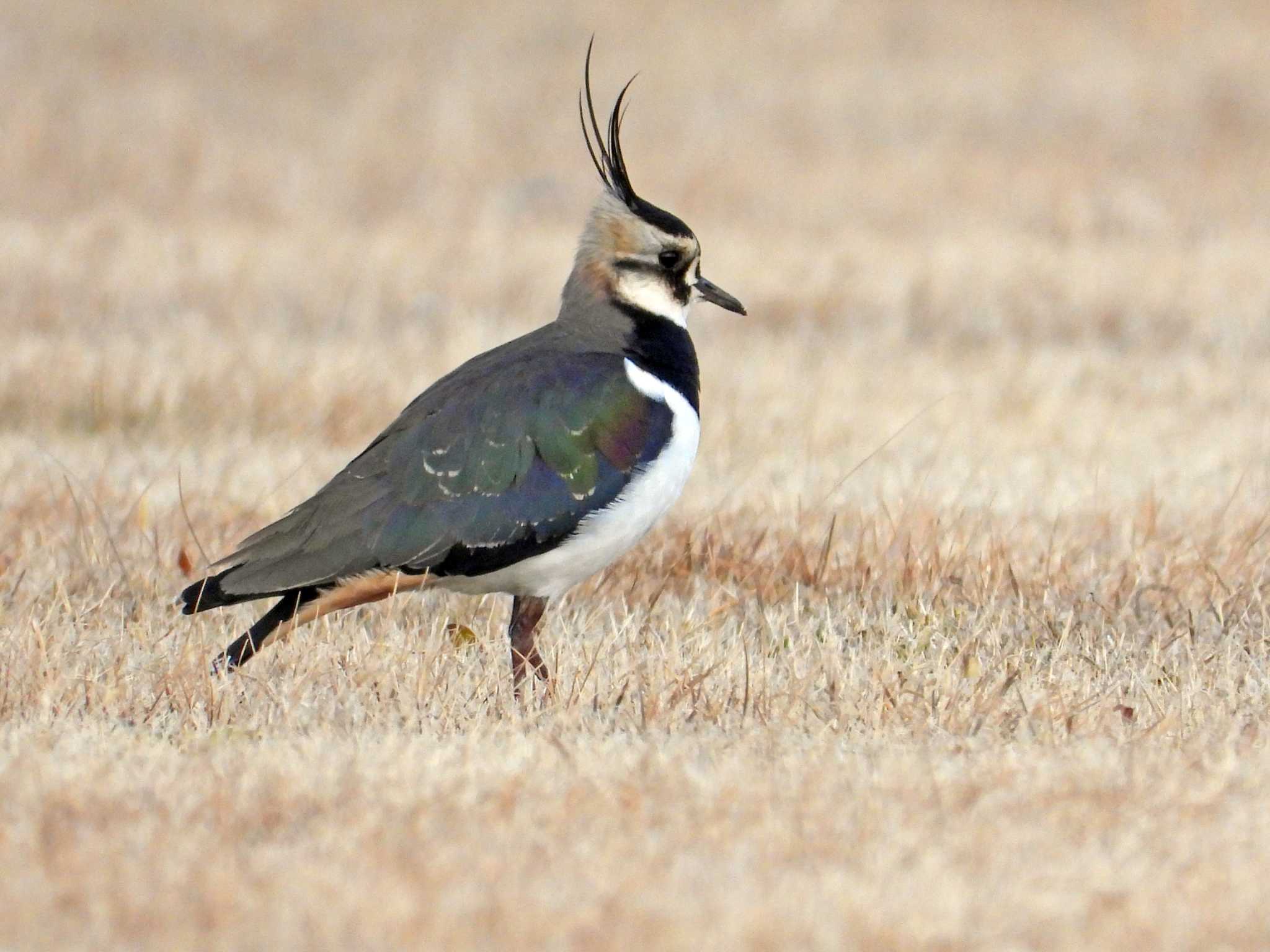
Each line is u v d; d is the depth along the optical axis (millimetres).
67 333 25422
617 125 13875
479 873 9016
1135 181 36562
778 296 28453
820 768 10648
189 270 29219
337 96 42375
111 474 18625
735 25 47438
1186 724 11898
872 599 15109
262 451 19906
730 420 20922
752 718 11984
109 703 12117
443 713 12023
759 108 41406
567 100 42344
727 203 34969
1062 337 27109
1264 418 21734
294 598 12719
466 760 10695
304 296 28391
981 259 30516
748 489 18188
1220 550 16047
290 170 36688
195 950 8219
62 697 12195
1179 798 10180
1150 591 15055
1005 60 44281
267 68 44031
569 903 8680
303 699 12141
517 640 13172
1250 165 37875
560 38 46594
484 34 47000
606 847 9359
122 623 14219
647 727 11797
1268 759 10898
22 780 10180
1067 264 30250
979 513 17141
